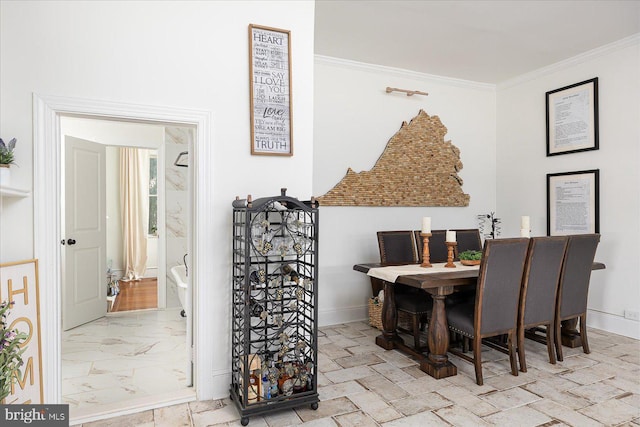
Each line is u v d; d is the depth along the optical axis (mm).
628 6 3125
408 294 3494
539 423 2221
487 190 5145
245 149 2578
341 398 2521
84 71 2201
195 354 2566
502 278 2729
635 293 3682
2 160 1903
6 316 1745
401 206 4617
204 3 2469
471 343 3424
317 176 4191
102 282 4582
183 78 2416
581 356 3230
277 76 2654
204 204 2461
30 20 2105
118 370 3000
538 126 4609
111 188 6938
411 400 2492
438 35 3676
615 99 3830
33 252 2109
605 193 3928
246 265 2230
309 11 2773
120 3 2275
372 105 4473
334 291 4301
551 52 4059
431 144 4762
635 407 2393
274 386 2314
